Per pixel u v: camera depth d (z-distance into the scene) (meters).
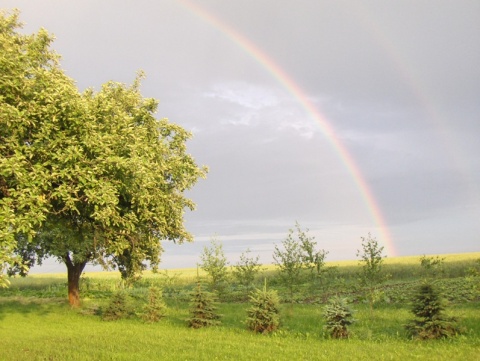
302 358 12.86
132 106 23.50
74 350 14.52
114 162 14.48
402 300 26.75
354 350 13.90
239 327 20.02
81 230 18.12
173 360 12.80
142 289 44.28
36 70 14.99
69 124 14.56
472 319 18.22
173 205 24.34
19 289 47.97
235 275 31.81
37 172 13.45
